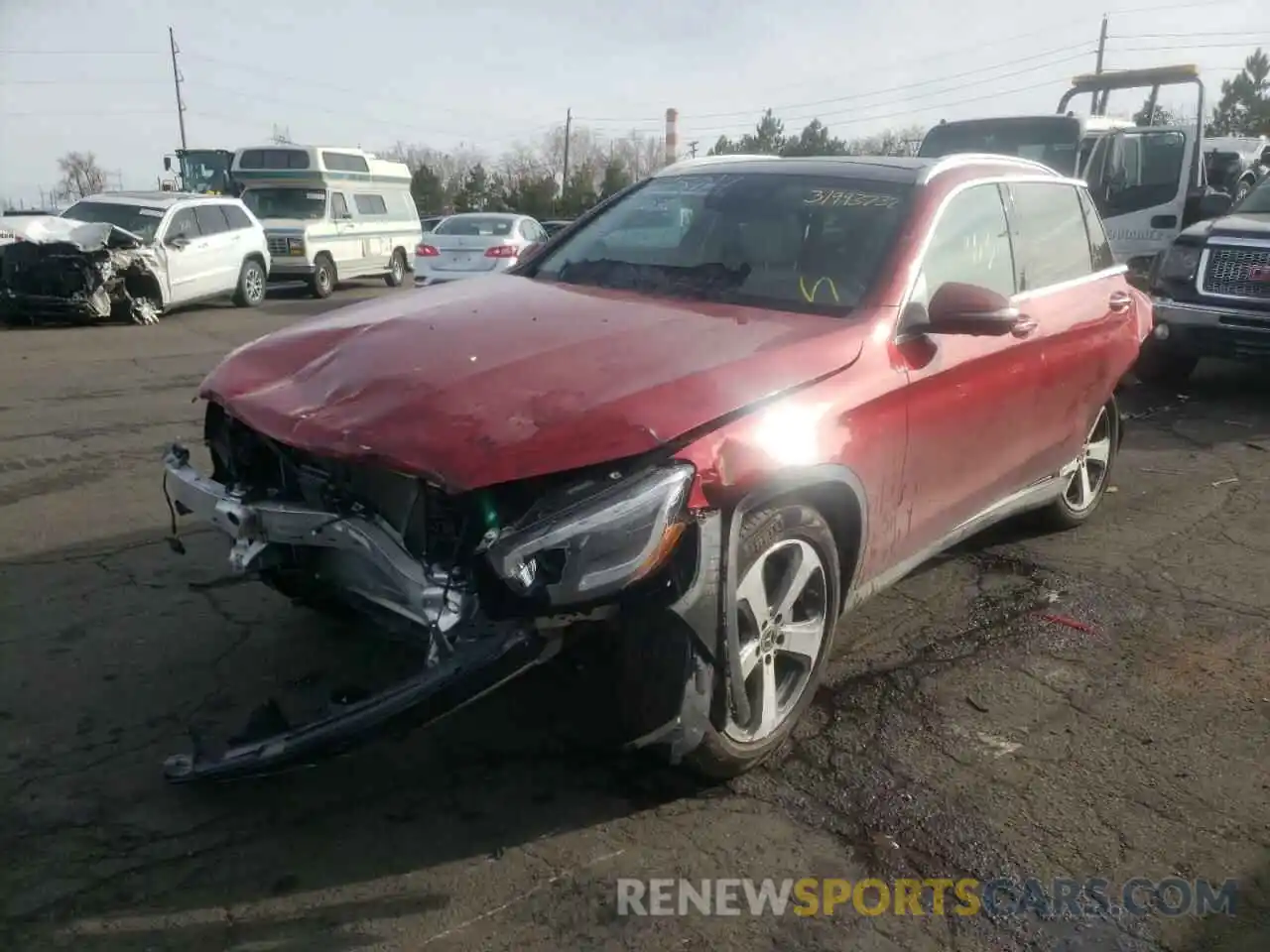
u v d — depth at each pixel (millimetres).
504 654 2609
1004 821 3096
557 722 3518
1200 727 3646
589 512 2609
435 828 2996
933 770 3344
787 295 3699
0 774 3166
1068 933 2666
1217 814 3156
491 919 2650
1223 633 4383
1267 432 7855
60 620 4199
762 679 3184
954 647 4203
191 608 4328
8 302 13312
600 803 3129
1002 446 4285
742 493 2861
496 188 61625
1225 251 8648
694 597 2762
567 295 3791
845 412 3229
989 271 4203
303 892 2725
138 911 2635
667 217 4293
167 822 2982
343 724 2682
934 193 3955
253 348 3561
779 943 2604
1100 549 5309
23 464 6578
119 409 8352
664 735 2938
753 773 3297
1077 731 3602
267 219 18438
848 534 3480
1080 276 4945
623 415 2758
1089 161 12742
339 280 19266
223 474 3604
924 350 3635
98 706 3564
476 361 3066
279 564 3219
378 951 2537
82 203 14836
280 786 3166
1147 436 7711
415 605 2775
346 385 3057
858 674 3951
